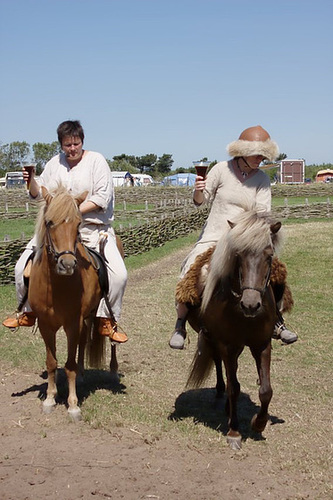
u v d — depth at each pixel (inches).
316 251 683.4
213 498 159.2
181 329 207.9
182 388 258.5
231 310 182.9
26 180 218.4
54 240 194.2
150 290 497.4
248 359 307.3
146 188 1708.9
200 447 191.8
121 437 197.8
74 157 228.5
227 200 204.1
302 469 177.8
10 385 254.5
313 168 3230.8
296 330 365.4
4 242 506.0
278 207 1116.5
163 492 162.1
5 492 161.6
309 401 243.9
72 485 165.3
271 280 190.9
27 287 228.2
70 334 214.2
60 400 234.8
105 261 235.0
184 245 839.7
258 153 192.1
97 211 234.7
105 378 264.5
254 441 199.2
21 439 196.5
